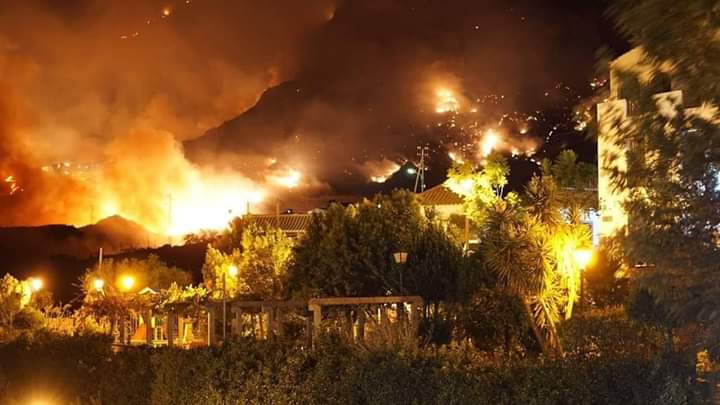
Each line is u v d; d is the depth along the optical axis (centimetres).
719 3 600
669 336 1088
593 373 1116
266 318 2172
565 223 1900
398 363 1184
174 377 1391
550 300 1891
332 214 2291
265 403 1273
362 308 1691
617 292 1895
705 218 655
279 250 3253
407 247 2153
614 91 689
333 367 1272
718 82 610
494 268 1938
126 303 2838
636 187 682
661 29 626
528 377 1111
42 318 3020
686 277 668
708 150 635
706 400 996
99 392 1559
